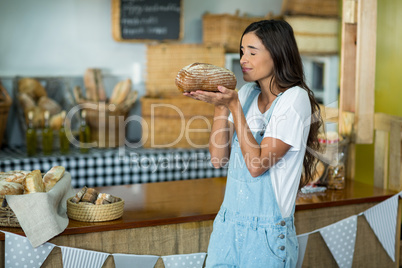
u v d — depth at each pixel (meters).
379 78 3.20
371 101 2.88
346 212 2.51
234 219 1.82
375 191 2.70
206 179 3.08
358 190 2.72
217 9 5.36
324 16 4.48
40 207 1.95
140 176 4.09
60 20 4.90
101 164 3.96
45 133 4.06
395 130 2.71
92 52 5.03
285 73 1.79
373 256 2.61
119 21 4.89
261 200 1.78
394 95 3.22
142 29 4.95
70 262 2.03
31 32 4.82
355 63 2.88
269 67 1.79
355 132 2.90
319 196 2.56
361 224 2.56
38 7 4.81
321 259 2.50
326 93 4.31
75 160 3.89
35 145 4.04
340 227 2.48
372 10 2.81
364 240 2.58
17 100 4.52
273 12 5.52
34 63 4.85
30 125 4.03
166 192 2.70
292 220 1.85
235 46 4.89
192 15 5.29
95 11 5.00
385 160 2.80
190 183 2.96
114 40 5.05
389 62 3.20
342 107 2.91
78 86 4.71
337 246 2.49
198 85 1.69
